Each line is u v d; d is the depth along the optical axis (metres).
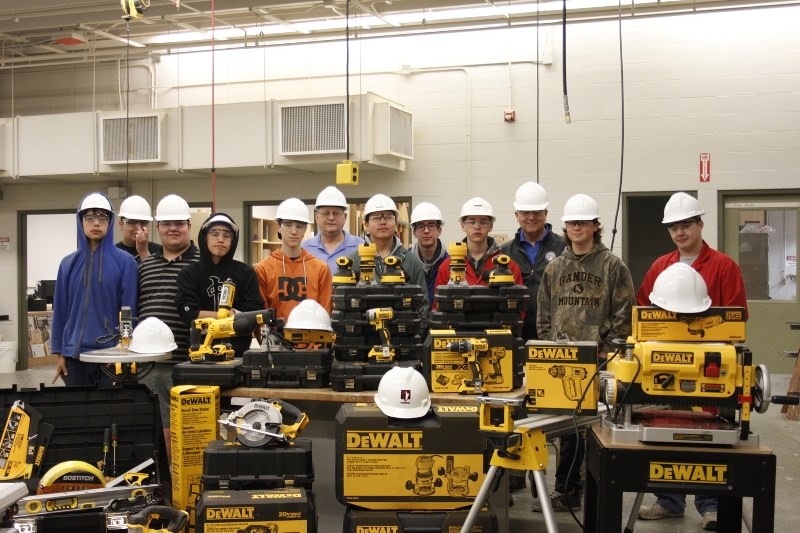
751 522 2.44
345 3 6.75
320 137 7.13
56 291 3.96
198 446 3.03
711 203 7.02
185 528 2.97
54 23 7.10
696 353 2.26
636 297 3.92
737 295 3.48
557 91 7.34
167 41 8.16
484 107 7.57
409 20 7.26
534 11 6.99
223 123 7.49
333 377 3.20
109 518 2.40
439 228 4.59
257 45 7.84
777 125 6.86
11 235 9.16
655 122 7.11
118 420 2.99
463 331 3.23
